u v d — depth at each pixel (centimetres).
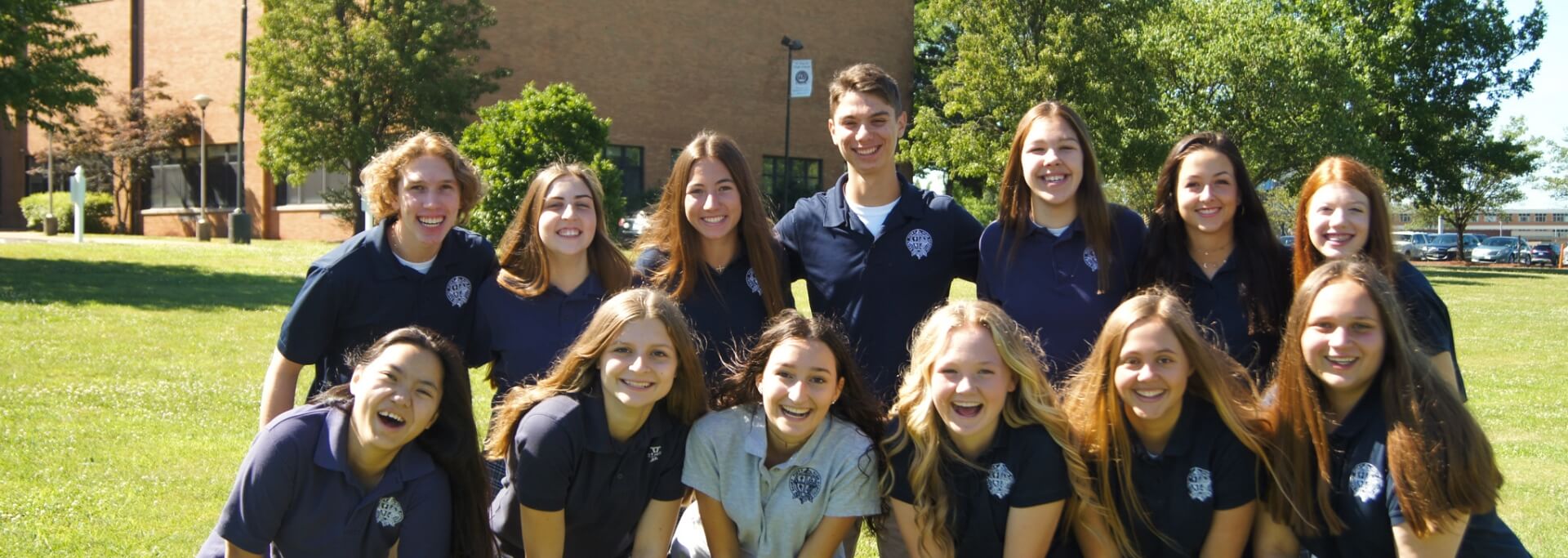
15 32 1825
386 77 2802
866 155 439
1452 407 322
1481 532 342
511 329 418
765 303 439
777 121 3991
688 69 3762
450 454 360
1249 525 363
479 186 417
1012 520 366
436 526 359
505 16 3375
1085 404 368
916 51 4734
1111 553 373
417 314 411
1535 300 2148
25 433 643
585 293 423
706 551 404
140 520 500
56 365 880
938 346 361
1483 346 1346
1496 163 3869
